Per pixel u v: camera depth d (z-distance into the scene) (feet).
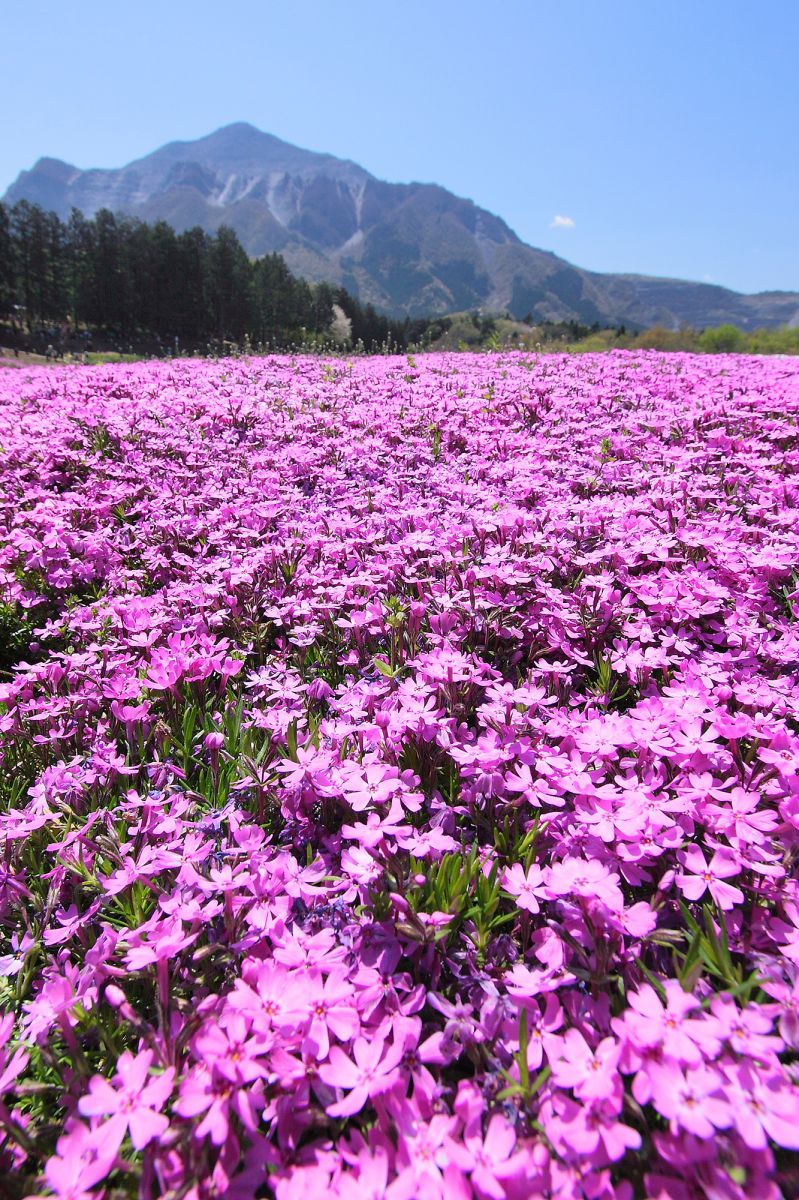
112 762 0.92
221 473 2.13
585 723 0.89
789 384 3.19
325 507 1.79
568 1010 0.59
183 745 0.99
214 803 0.89
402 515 1.60
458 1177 0.46
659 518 1.55
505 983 0.63
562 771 0.80
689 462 1.95
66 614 1.40
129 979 0.65
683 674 1.03
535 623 1.15
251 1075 0.51
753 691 0.91
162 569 1.59
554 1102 0.51
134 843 0.81
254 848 0.74
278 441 2.48
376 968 0.63
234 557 1.48
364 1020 0.59
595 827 0.72
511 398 2.81
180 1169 0.49
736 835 0.70
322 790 0.76
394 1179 0.49
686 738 0.82
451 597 1.21
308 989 0.59
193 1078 0.52
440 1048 0.56
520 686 1.04
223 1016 0.55
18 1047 0.62
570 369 3.72
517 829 0.78
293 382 3.74
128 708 0.98
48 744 1.02
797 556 1.32
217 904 0.68
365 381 3.66
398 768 0.80
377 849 0.71
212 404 2.91
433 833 0.72
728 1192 0.45
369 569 1.37
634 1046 0.51
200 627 1.24
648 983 0.59
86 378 3.97
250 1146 0.52
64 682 1.13
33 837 0.86
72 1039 0.59
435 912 0.64
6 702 1.09
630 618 1.18
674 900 0.69
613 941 0.61
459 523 1.56
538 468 1.94
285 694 1.02
